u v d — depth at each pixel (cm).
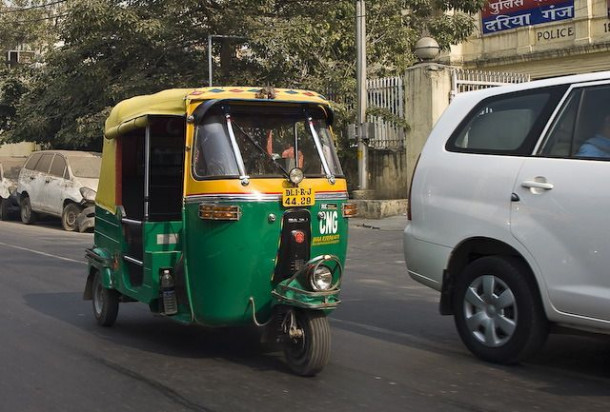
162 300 589
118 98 1961
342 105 1955
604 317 477
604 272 475
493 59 2509
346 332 674
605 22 2225
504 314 541
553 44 2358
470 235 557
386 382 512
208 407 460
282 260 533
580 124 512
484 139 570
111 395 488
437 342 632
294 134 564
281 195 530
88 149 2380
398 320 727
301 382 514
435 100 1739
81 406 465
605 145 495
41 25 2981
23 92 2627
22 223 1962
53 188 1791
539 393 485
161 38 1942
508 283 535
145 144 606
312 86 1972
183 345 629
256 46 1869
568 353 590
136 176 670
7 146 3838
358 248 1349
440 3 2195
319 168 562
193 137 541
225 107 543
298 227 538
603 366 552
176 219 621
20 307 800
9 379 525
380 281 979
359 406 460
